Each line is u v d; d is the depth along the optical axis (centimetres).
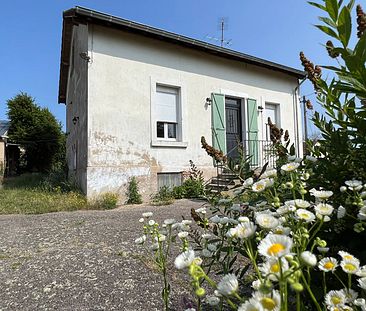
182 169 817
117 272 244
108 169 706
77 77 966
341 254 87
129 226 429
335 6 126
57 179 966
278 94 1066
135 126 751
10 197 770
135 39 773
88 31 707
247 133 964
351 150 131
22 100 2069
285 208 92
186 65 859
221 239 129
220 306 95
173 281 218
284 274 58
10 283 231
